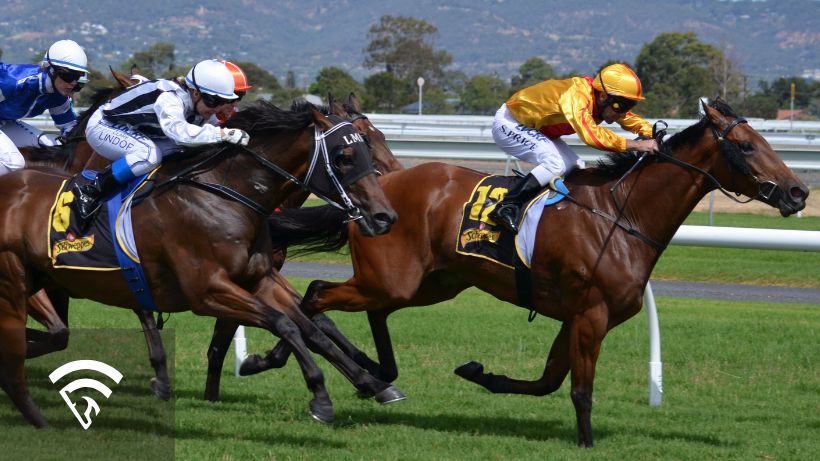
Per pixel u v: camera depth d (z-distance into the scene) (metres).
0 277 7.73
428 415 8.66
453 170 8.49
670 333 12.16
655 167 7.86
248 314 7.28
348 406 8.87
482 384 8.43
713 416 8.70
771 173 7.61
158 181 7.53
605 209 7.84
